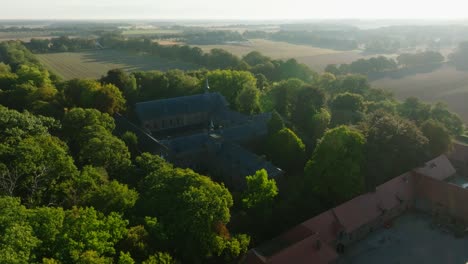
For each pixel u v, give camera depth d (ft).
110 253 148.46
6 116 278.46
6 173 203.92
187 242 172.45
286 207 236.84
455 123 408.67
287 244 209.56
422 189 269.23
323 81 567.59
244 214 229.66
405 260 216.74
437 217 259.39
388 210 248.52
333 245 221.25
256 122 378.73
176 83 491.31
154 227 167.94
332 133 250.78
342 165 242.37
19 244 130.31
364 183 251.80
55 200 204.33
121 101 410.11
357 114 400.06
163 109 411.54
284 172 289.74
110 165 247.91
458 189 253.24
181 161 321.52
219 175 321.32
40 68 608.19
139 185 217.15
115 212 171.73
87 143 262.06
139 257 155.22
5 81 472.44
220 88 483.92
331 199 250.78
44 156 227.20
